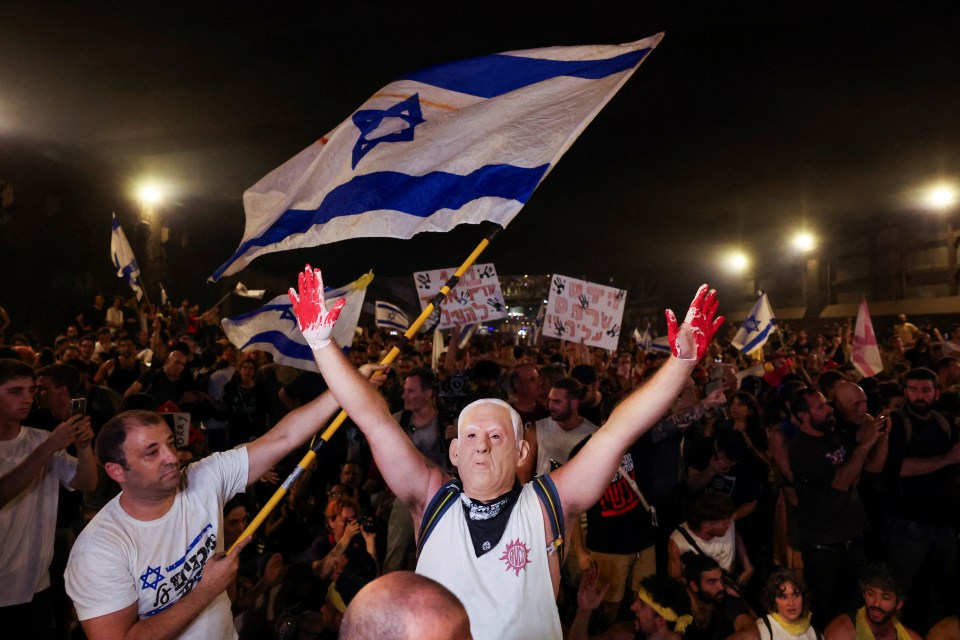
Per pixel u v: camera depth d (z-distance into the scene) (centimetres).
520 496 251
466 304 948
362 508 643
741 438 623
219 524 299
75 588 261
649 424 248
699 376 1005
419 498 264
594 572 439
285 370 891
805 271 2958
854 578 548
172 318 1800
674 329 241
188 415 589
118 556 263
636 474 552
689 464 646
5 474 370
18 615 405
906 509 577
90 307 1931
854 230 2617
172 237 2548
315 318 247
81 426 388
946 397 736
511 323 4606
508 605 237
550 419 571
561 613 533
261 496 727
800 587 438
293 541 618
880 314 2425
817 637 444
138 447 266
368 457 732
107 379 961
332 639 494
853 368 1074
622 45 383
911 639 444
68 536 508
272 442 316
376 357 1338
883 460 573
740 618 455
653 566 536
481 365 822
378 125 378
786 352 1188
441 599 131
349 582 504
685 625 428
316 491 748
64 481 426
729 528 545
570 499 253
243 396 877
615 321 841
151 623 256
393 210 367
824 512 554
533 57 390
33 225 1697
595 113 365
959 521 603
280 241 372
